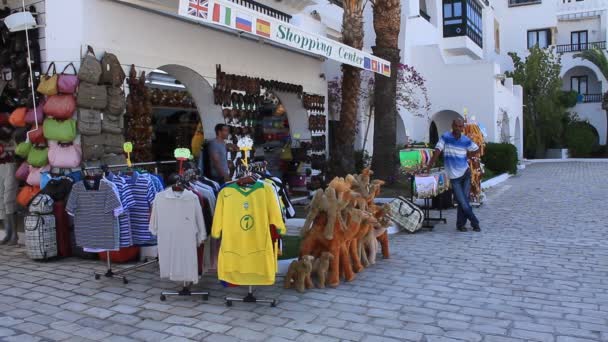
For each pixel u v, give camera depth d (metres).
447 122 23.88
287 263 6.66
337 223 5.92
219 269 5.31
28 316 5.00
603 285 5.76
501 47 37.94
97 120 7.36
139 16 8.36
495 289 5.68
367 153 16.94
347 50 9.45
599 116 36.03
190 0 5.54
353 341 4.32
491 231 9.01
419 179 9.17
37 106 7.45
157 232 5.50
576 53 35.88
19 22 7.14
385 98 13.05
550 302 5.22
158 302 5.41
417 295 5.54
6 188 8.08
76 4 7.36
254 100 11.16
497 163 20.19
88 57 7.20
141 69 8.39
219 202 5.30
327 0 14.57
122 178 6.29
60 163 7.20
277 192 5.82
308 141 13.81
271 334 4.50
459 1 24.92
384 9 12.91
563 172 22.67
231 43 10.57
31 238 7.02
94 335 4.52
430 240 8.38
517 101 29.44
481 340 4.30
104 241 6.09
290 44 7.52
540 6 36.81
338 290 5.78
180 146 11.78
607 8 36.06
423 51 22.03
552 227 9.24
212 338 4.43
